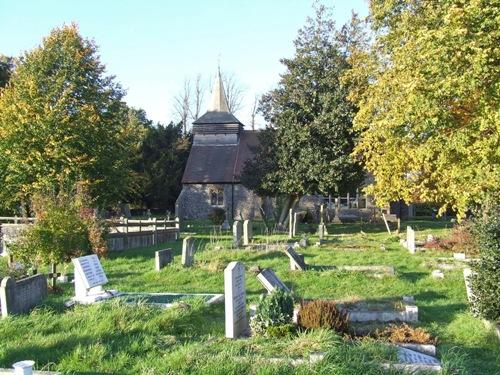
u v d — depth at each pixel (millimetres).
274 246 23484
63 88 34156
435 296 14000
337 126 33344
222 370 7043
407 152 19938
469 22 15453
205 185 51375
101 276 13203
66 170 30672
